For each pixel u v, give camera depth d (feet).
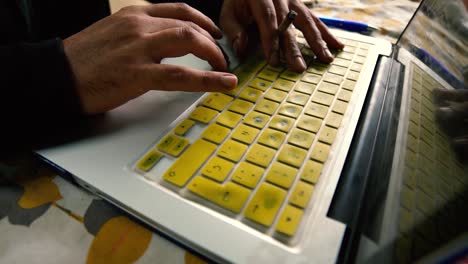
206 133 1.03
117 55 1.07
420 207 0.71
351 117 1.16
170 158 0.92
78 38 1.13
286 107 1.19
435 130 0.94
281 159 0.94
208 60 1.33
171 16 1.43
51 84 0.94
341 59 1.58
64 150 0.91
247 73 1.41
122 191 0.80
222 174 0.87
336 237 0.72
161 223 0.73
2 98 0.89
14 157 0.95
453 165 0.76
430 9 1.52
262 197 0.81
